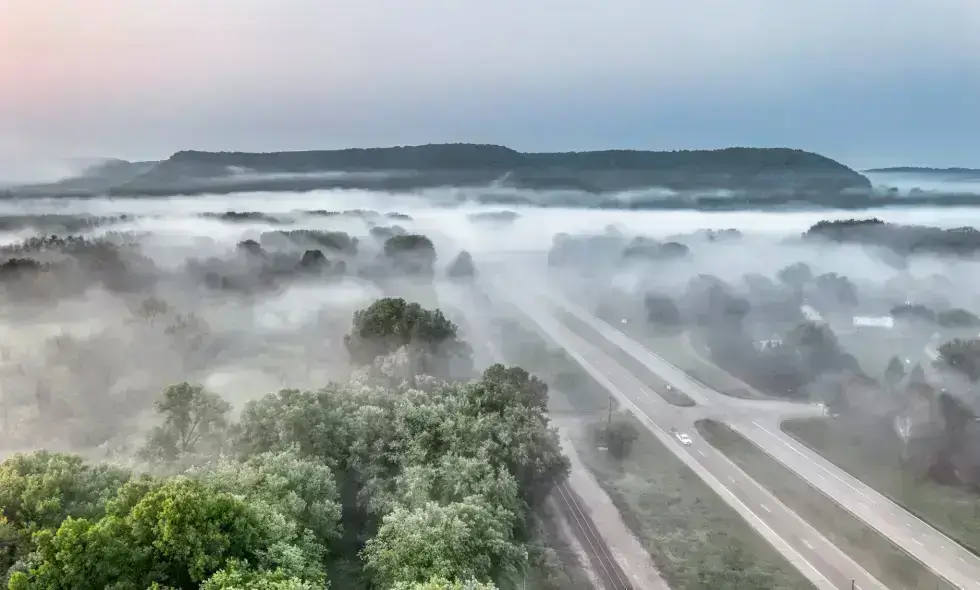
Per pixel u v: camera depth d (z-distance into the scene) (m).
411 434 77.25
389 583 54.16
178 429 77.31
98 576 45.22
